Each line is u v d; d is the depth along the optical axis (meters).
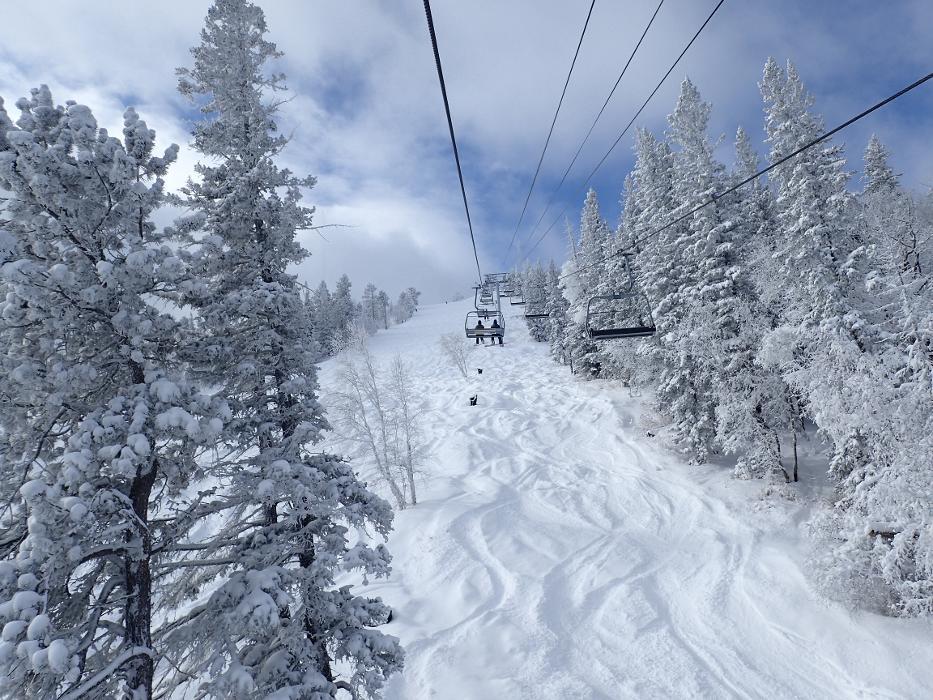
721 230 22.86
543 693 13.11
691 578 17.81
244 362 8.70
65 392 6.32
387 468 25.22
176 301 8.09
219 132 9.48
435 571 19.27
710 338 22.89
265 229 9.88
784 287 20.81
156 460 7.10
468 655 14.55
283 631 7.98
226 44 9.77
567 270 49.47
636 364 33.59
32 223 6.43
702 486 23.56
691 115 23.80
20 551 5.71
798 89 18.98
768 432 22.30
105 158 6.65
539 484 26.70
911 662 12.88
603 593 17.42
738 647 14.48
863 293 17.59
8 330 6.45
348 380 26.11
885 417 14.98
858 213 18.95
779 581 16.67
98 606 6.56
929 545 13.42
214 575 8.75
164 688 7.66
